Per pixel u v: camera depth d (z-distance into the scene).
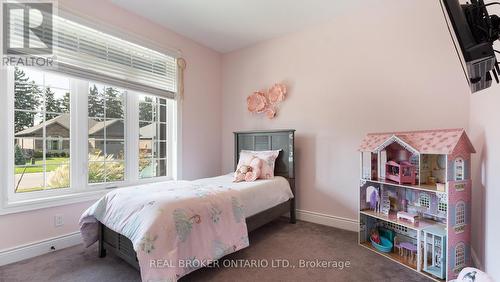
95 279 1.66
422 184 1.97
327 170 2.82
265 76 3.37
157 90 2.92
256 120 3.46
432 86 2.21
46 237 2.06
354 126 2.63
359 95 2.60
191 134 3.36
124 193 1.86
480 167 1.76
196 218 1.61
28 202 1.95
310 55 2.96
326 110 2.83
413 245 1.97
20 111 1.99
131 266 1.84
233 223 1.84
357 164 2.61
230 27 2.99
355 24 2.62
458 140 1.69
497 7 1.46
